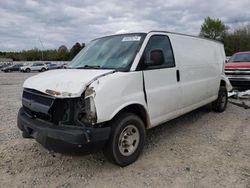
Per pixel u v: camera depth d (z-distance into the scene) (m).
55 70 4.02
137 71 3.62
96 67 3.79
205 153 4.00
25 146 4.29
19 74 32.03
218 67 6.33
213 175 3.30
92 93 3.03
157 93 3.96
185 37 4.91
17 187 3.06
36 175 3.34
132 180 3.20
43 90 3.23
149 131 5.11
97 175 3.34
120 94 3.32
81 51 4.74
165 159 3.79
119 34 4.35
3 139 4.63
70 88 3.04
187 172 3.39
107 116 3.14
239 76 8.90
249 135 4.86
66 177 3.29
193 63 5.02
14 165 3.61
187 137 4.76
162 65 4.12
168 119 4.37
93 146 3.06
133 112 3.83
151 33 4.04
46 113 3.17
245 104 7.52
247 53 10.23
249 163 3.64
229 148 4.21
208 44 5.87
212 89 6.00
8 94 10.77
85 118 3.09
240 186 3.03
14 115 6.49
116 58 3.82
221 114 6.54
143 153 4.00
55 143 3.05
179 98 4.55
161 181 3.17
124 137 3.52
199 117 6.22
